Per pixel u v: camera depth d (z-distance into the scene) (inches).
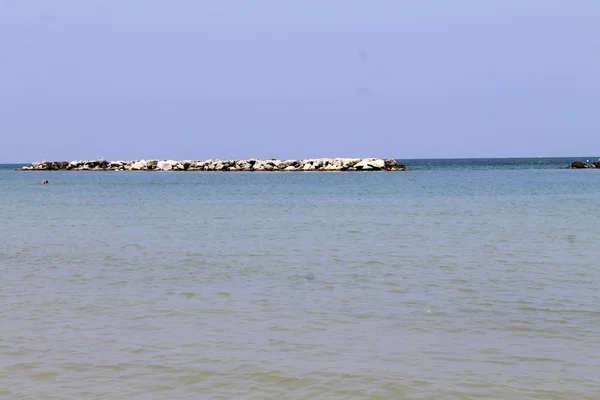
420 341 544.1
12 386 442.9
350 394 433.4
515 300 689.0
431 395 431.5
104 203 2301.9
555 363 490.9
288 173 6259.8
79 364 486.6
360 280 800.3
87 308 653.9
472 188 3257.9
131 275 837.2
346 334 563.5
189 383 450.6
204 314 630.5
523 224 1466.5
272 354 510.6
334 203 2234.3
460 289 745.0
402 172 6363.2
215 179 4953.3
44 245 1134.4
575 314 630.5
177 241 1185.4
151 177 5669.3
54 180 5049.2
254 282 788.6
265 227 1429.6
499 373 470.3
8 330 573.3
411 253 1022.4
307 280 802.2
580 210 1854.1
